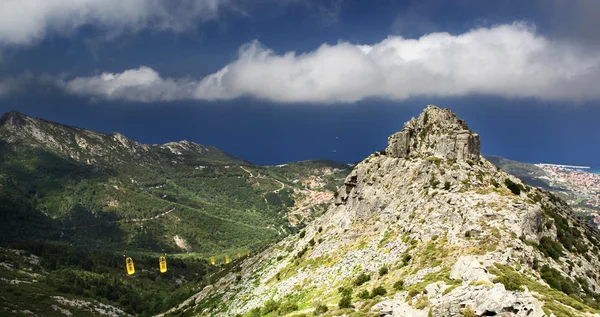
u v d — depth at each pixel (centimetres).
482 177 11538
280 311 9788
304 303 9906
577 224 12750
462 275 6519
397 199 12662
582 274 8412
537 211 8975
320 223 16662
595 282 8575
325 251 13175
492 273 6488
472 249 7888
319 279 11331
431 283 6662
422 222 10225
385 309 6391
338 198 16575
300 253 14638
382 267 9356
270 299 11981
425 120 15000
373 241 11431
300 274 12656
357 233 12744
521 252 7556
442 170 12025
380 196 13500
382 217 12581
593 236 12612
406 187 12712
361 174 15588
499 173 13012
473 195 9900
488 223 8531
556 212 12675
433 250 8681
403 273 8381
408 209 11469
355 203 14825
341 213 15562
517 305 4606
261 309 11056
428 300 5928
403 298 6756
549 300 5600
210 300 17238
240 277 18200
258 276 16375
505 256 7325
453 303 5169
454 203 9919
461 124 15050
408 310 5956
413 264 8600
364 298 7819
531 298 4784
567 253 8894
